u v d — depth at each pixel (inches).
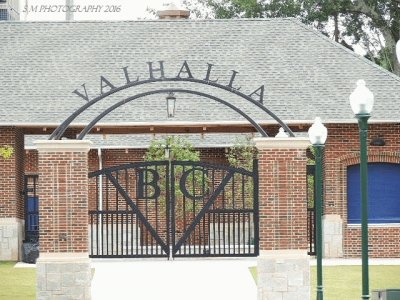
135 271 1430.9
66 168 1116.5
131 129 1663.4
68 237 1114.7
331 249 1603.1
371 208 1621.6
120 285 1305.4
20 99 1663.4
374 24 2659.9
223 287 1286.9
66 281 1112.2
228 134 1812.3
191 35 1790.1
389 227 1614.2
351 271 1401.3
